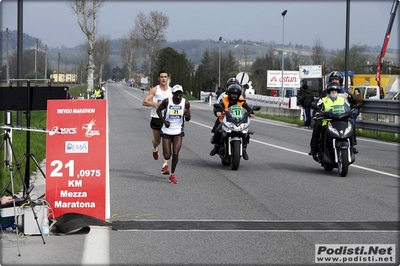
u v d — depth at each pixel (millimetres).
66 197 7297
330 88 11742
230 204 8648
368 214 8039
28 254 6020
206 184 10461
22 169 10969
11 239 6672
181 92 10445
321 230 7102
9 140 6895
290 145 17609
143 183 10492
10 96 7246
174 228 7133
